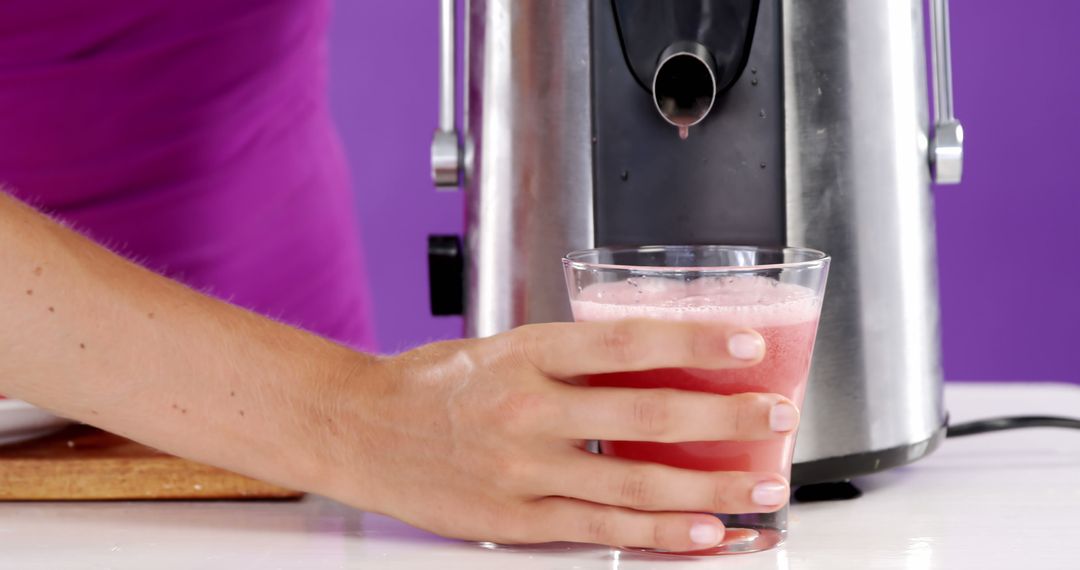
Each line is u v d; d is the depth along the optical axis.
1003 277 2.51
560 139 0.70
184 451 0.64
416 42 2.50
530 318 0.71
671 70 0.65
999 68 2.45
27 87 1.10
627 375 0.56
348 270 1.34
